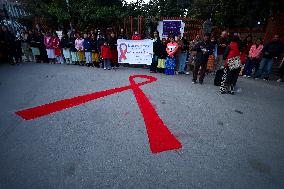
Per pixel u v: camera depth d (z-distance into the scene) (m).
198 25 12.37
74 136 4.09
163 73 9.27
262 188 2.91
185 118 4.96
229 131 4.45
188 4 17.08
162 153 3.63
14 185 2.88
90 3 14.20
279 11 11.12
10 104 5.55
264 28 12.84
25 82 7.45
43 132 4.22
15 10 18.22
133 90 6.78
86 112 5.15
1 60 10.77
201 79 7.75
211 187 2.90
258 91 7.30
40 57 11.09
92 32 10.35
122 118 4.88
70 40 10.46
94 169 3.20
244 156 3.61
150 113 5.16
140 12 16.23
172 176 3.09
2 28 9.93
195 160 3.47
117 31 13.55
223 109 5.57
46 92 6.46
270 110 5.67
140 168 3.24
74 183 2.92
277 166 3.38
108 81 7.72
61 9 13.93
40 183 2.91
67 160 3.39
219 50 9.16
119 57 9.91
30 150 3.64
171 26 11.69
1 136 4.06
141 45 9.55
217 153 3.67
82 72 9.06
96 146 3.78
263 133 4.43
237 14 12.49
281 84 8.38
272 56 8.54
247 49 9.20
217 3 13.39
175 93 6.64
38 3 15.82
